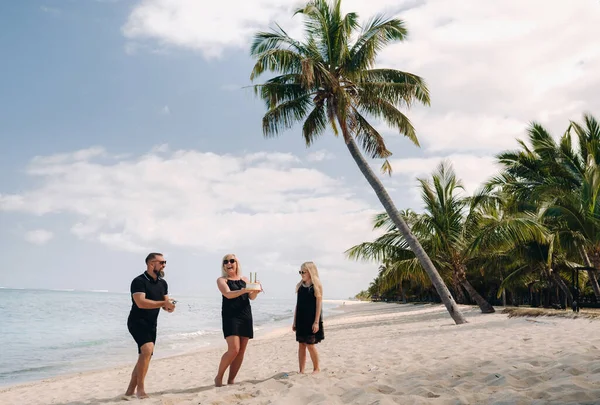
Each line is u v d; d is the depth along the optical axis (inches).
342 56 695.1
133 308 237.5
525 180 889.5
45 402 296.2
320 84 685.3
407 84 711.7
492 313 791.7
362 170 678.5
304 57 679.7
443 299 623.5
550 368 190.5
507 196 882.1
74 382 398.9
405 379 209.9
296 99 719.7
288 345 541.3
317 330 264.5
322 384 217.3
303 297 270.7
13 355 687.7
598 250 697.0
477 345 320.5
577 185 796.6
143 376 234.8
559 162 818.2
